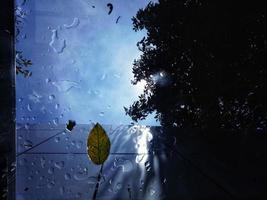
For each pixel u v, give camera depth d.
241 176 3.21
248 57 4.76
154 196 2.60
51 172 3.22
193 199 2.55
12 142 2.12
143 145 4.79
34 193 2.62
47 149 4.32
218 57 4.90
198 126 5.85
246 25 4.64
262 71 4.68
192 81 5.71
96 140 1.54
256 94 4.74
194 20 5.17
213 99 5.15
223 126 5.19
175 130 6.20
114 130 6.13
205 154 4.16
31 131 5.69
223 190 2.76
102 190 2.72
